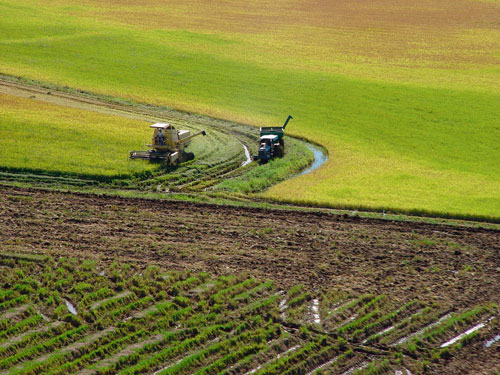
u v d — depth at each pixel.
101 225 36.19
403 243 34.28
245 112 71.69
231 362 22.70
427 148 59.88
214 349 23.33
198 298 27.38
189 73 87.62
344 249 33.25
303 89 81.56
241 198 43.44
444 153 58.22
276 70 91.06
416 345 23.95
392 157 56.78
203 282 28.95
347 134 64.44
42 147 52.44
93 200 41.09
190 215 38.59
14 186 43.34
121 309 25.97
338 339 24.28
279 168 51.59
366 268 30.78
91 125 61.25
